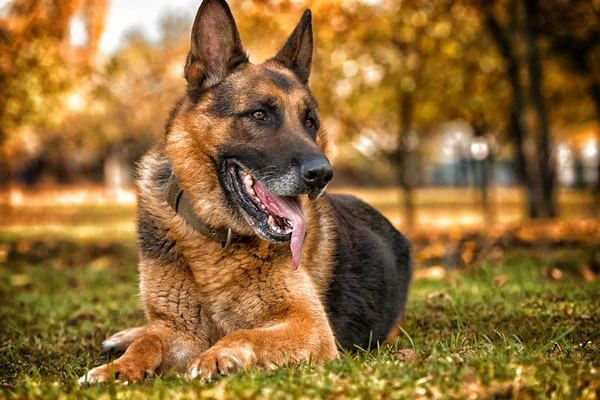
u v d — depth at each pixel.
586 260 8.95
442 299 5.95
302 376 2.99
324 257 4.32
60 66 14.26
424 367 3.02
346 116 16.47
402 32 15.11
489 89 17.14
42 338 4.99
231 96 4.02
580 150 45.97
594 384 2.81
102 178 55.28
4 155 25.89
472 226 16.17
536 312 5.07
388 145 18.67
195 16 4.06
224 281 3.90
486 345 3.66
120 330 5.26
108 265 10.84
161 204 4.07
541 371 2.92
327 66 14.98
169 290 3.99
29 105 14.43
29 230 18.59
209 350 3.30
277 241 3.78
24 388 3.11
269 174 3.86
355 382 2.85
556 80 20.50
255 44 15.25
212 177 3.98
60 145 40.16
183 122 4.06
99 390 3.03
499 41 15.83
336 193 5.51
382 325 4.80
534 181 16.92
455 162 70.88
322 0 13.91
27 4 13.70
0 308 6.20
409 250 5.67
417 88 16.03
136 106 34.66
